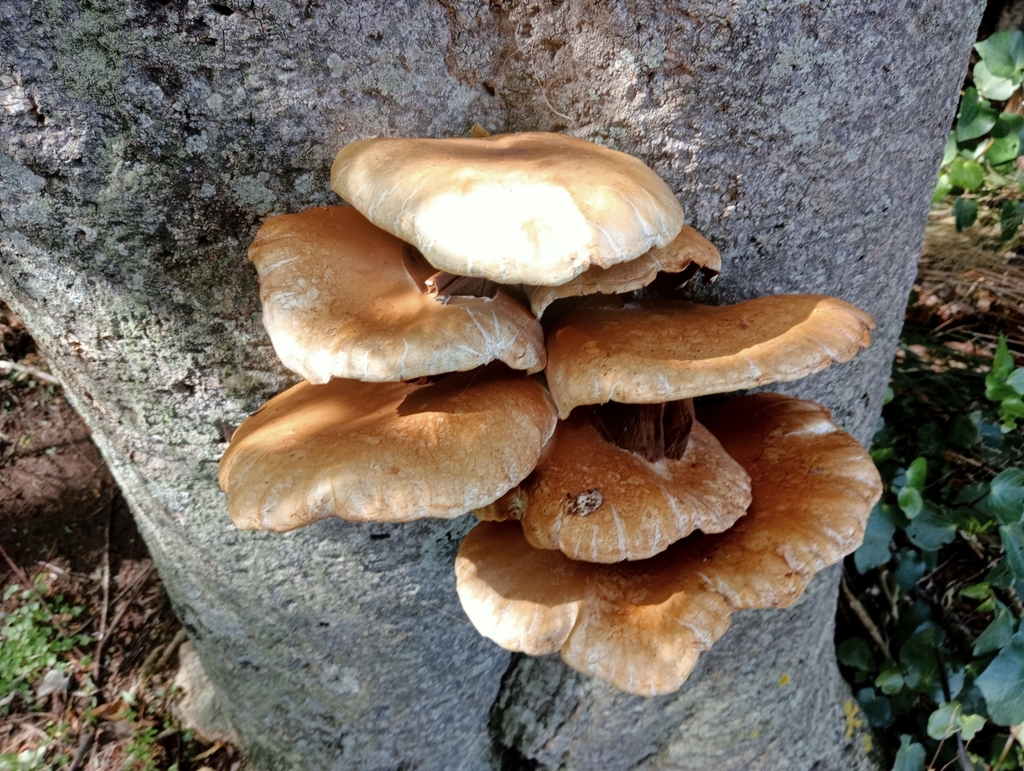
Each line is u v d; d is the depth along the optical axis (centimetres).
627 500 30
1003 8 82
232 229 31
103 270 32
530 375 30
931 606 65
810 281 36
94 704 71
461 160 25
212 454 38
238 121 29
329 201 32
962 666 60
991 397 60
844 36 29
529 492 31
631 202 24
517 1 29
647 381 27
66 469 88
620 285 27
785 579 31
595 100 31
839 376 41
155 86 28
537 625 32
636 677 31
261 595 43
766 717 52
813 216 34
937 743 63
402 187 25
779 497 33
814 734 57
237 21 27
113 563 82
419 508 26
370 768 52
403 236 24
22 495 85
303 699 48
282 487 27
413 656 46
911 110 33
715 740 52
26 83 27
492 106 32
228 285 33
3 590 79
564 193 24
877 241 37
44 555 82
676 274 32
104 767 67
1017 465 64
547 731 52
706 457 33
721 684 49
